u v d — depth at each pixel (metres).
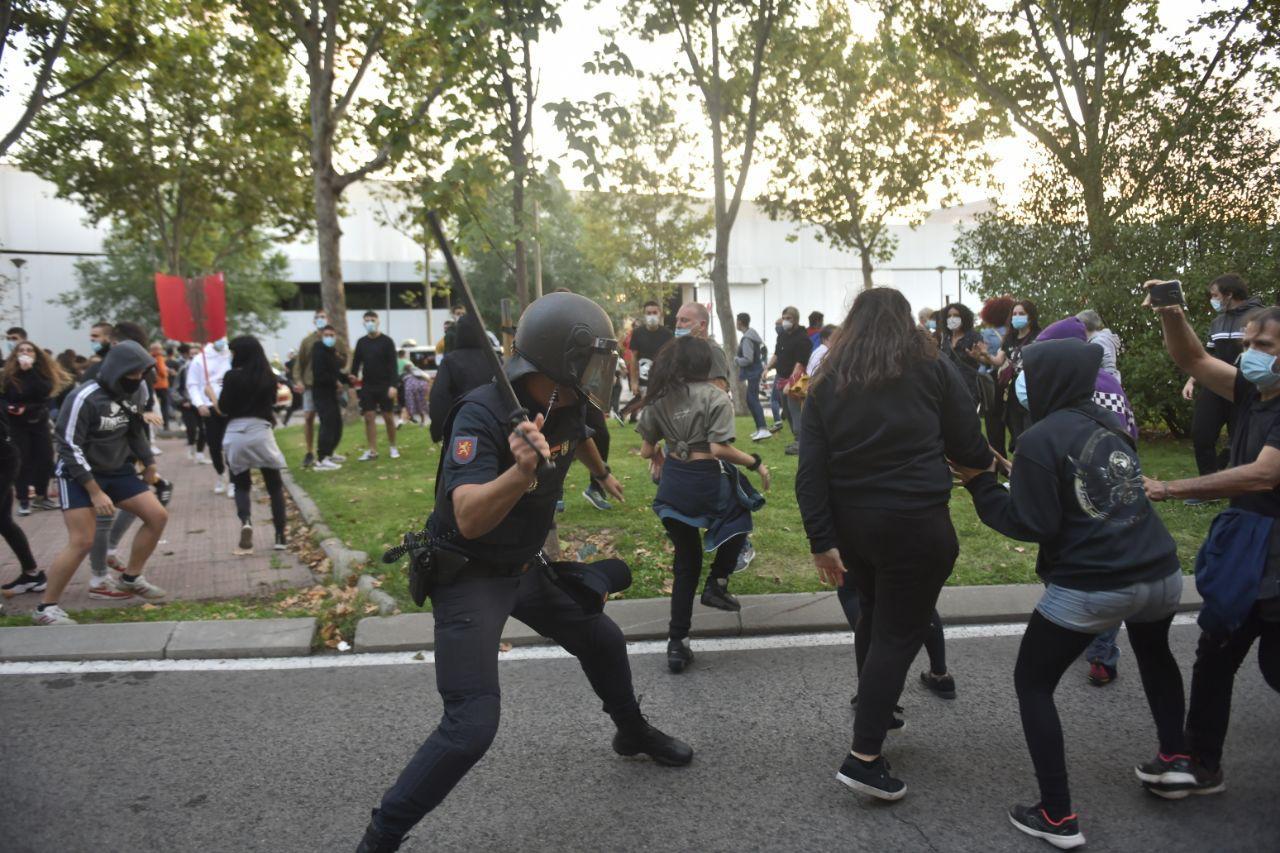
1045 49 13.41
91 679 4.59
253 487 10.55
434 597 2.92
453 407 2.84
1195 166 10.73
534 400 2.86
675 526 4.71
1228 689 3.25
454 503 2.63
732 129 16.83
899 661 3.22
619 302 37.25
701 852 2.98
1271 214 10.48
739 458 4.63
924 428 3.17
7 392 9.24
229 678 4.60
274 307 43.72
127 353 5.61
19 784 3.51
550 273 41.81
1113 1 12.36
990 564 5.98
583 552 6.44
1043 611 3.08
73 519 5.42
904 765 3.57
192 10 16.64
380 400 11.65
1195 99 10.88
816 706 4.12
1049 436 3.05
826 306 46.84
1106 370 5.19
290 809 3.30
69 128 24.38
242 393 6.98
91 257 40.75
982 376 8.68
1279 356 3.06
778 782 3.45
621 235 32.03
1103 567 2.95
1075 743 3.71
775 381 12.56
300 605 5.72
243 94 22.58
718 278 15.71
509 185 5.90
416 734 3.92
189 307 16.19
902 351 3.15
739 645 4.94
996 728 3.88
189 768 3.62
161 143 25.22
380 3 14.98
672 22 12.77
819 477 3.29
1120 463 3.01
